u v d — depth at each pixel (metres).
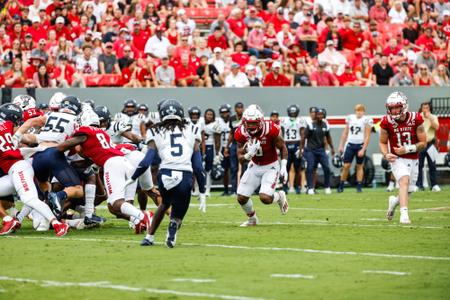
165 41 59.06
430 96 61.25
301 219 35.78
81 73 55.75
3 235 29.84
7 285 19.50
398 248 25.42
